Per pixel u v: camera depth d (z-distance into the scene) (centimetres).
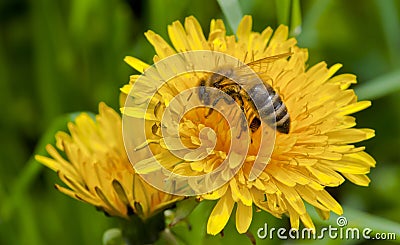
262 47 21
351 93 21
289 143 20
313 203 20
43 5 26
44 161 21
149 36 21
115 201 21
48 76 26
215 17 26
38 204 26
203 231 22
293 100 21
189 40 21
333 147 20
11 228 25
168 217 21
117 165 21
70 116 24
